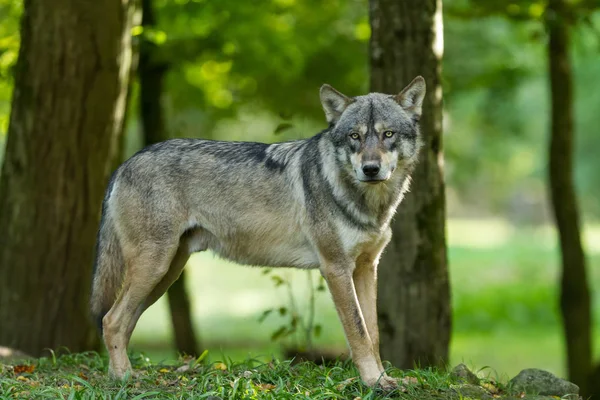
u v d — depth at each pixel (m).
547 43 17.03
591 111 40.62
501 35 19.19
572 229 17.17
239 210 8.79
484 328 28.91
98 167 12.12
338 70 18.00
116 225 8.91
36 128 11.88
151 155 8.92
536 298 34.03
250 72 17.55
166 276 9.26
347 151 8.21
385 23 11.08
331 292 8.34
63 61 11.72
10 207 12.09
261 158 8.85
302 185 8.55
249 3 15.66
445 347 11.34
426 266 11.11
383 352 11.31
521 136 27.42
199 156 8.91
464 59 18.80
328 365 9.82
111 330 8.70
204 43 16.16
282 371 8.75
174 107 18.88
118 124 12.32
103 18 11.73
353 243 8.29
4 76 14.03
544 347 25.00
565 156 17.08
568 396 8.40
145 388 8.25
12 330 12.02
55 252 12.05
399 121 8.39
